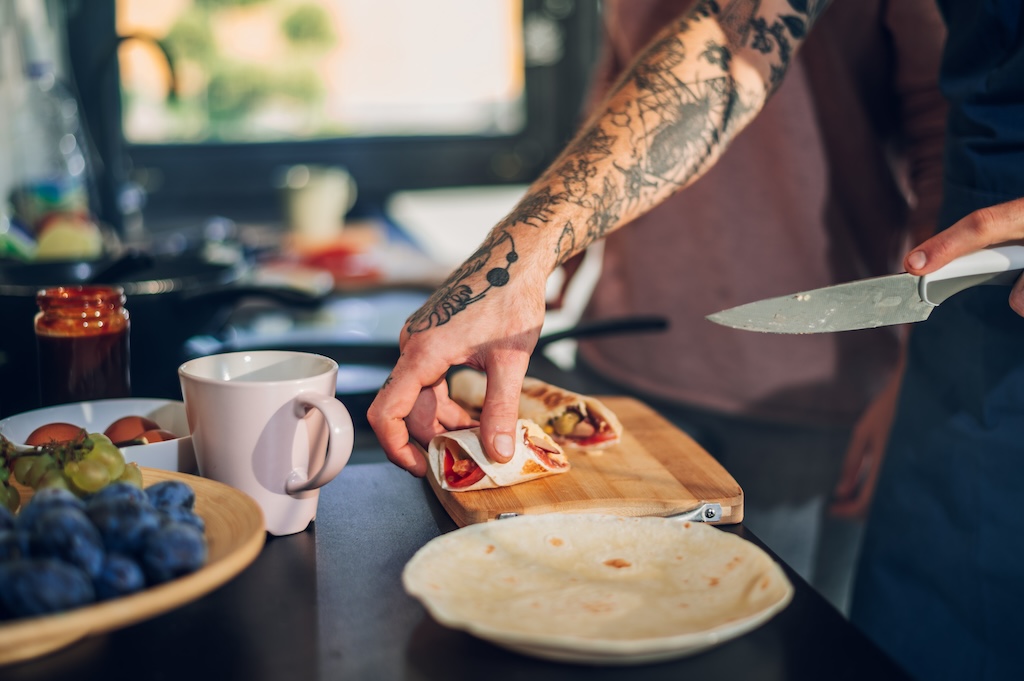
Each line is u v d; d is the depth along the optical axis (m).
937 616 1.12
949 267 0.82
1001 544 1.06
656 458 0.93
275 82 2.55
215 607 0.66
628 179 0.93
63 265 1.26
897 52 1.37
